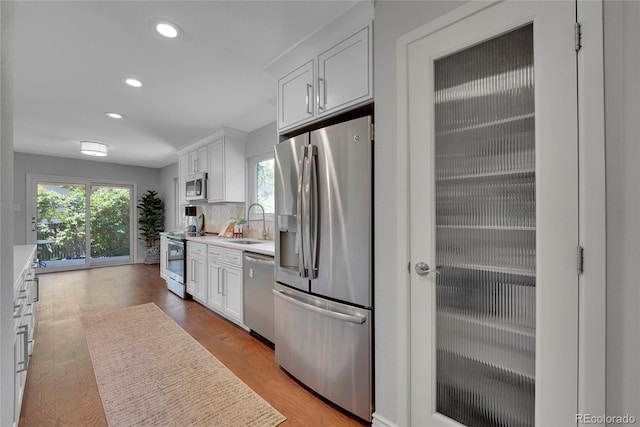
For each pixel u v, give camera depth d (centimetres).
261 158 376
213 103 288
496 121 115
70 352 227
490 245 118
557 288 99
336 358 162
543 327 102
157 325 286
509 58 111
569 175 96
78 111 308
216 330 276
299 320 185
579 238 95
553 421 101
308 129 204
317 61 181
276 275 207
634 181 87
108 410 160
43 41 183
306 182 171
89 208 588
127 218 644
